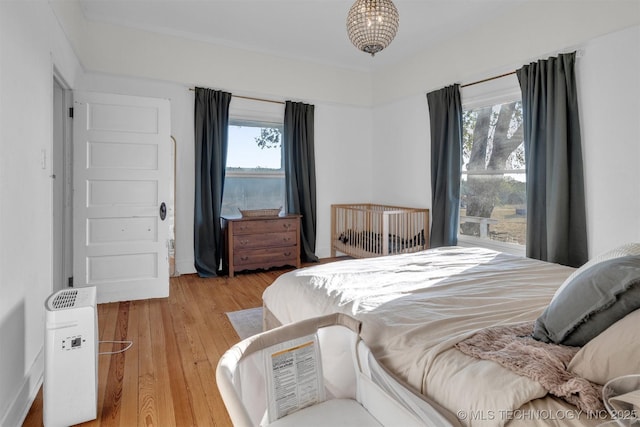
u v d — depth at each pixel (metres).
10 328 1.49
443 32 3.80
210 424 1.55
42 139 2.00
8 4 1.50
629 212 2.54
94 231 3.03
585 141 2.77
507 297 1.57
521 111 3.35
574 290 1.05
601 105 2.66
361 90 5.16
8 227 1.48
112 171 3.06
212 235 4.13
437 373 1.00
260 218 4.22
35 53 1.88
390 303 1.51
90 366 1.55
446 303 1.51
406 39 4.00
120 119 3.08
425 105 4.32
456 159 3.83
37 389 1.81
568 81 2.80
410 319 1.33
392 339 1.20
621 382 0.75
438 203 4.01
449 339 1.13
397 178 4.81
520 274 1.97
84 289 1.78
